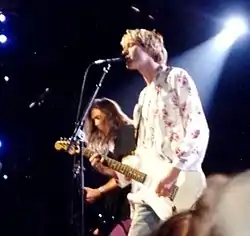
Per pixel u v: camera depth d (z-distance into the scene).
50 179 5.05
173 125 2.80
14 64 5.21
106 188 3.56
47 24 5.11
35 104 5.09
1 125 5.28
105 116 3.36
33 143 5.13
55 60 5.14
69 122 5.06
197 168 2.75
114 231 3.31
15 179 5.10
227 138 4.86
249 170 0.60
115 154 3.35
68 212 4.95
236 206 0.51
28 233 4.98
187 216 0.55
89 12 5.03
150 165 2.85
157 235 0.56
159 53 2.89
